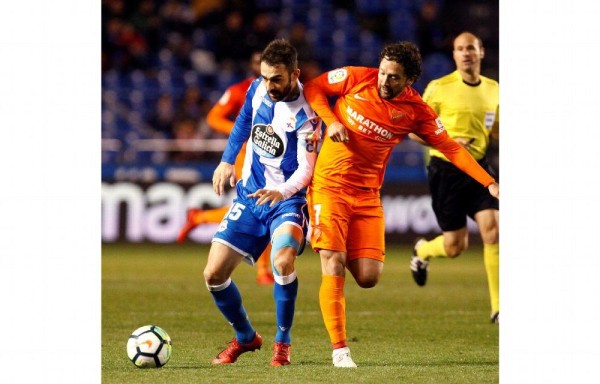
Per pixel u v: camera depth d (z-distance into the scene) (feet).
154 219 174.50
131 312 90.94
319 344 72.23
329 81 65.46
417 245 104.58
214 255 62.08
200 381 55.21
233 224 62.85
